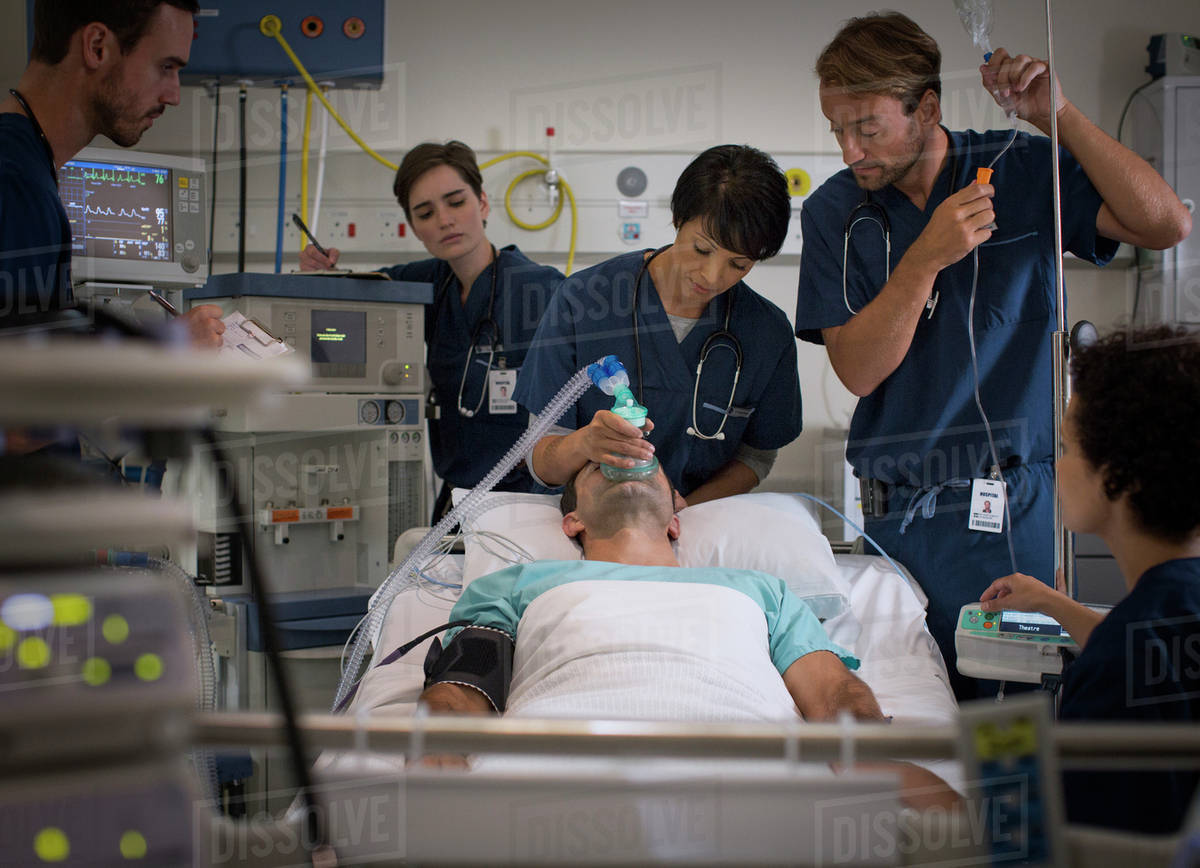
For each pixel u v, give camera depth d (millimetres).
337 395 2348
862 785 810
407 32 3246
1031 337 1998
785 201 1966
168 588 586
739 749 792
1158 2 3334
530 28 3283
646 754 797
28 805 548
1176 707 991
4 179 1390
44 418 516
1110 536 1123
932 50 1940
